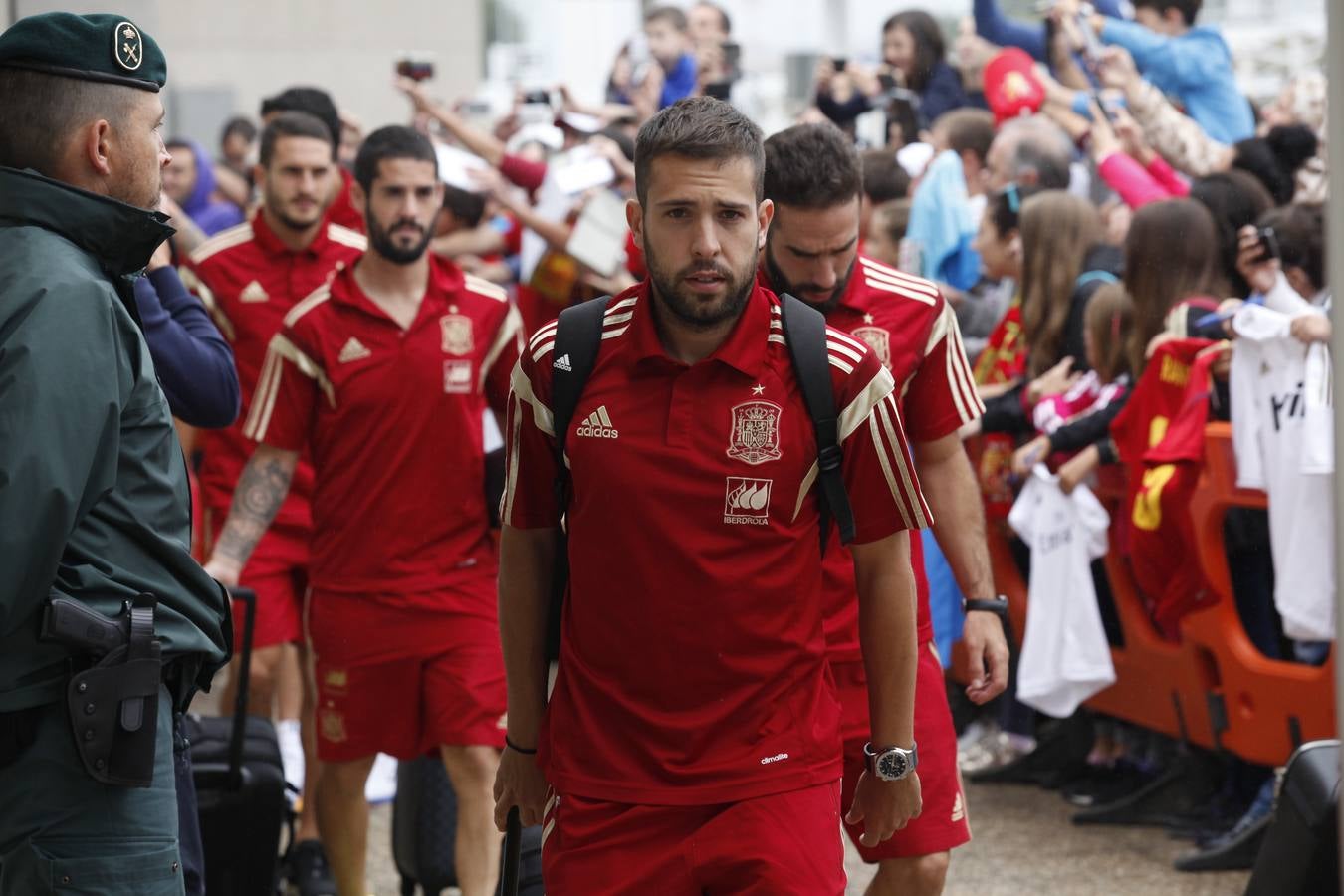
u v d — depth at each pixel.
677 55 8.58
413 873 4.32
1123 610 5.25
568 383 2.54
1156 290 5.07
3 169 2.56
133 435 2.56
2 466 2.34
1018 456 5.24
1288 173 5.94
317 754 4.29
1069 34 6.98
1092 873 4.75
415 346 4.18
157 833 2.58
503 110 11.09
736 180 2.44
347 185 6.47
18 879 2.49
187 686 2.66
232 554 4.20
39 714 2.48
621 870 2.58
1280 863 3.29
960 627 5.75
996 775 5.78
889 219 6.16
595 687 2.60
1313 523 4.48
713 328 2.50
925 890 3.32
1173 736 5.18
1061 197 5.50
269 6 13.10
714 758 2.56
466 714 4.13
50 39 2.59
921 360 3.38
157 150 2.69
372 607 4.17
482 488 4.23
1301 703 4.61
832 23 14.10
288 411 4.21
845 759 3.29
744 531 2.52
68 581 2.50
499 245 7.76
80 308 2.45
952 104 7.96
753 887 2.54
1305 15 11.30
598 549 2.55
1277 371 4.53
